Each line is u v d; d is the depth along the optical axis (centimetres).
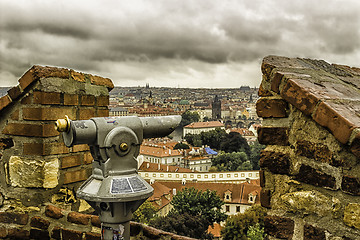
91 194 200
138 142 212
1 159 333
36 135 315
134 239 286
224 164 8831
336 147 191
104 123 200
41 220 321
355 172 185
